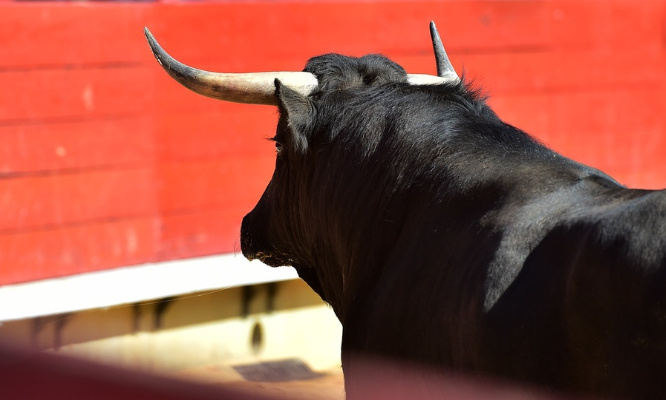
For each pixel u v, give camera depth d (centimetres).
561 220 616
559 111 2056
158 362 1466
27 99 1521
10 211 1513
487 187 713
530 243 623
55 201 1549
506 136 771
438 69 944
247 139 1709
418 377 698
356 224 827
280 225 945
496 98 1980
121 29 1593
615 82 2120
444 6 1902
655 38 2161
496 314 615
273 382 1441
